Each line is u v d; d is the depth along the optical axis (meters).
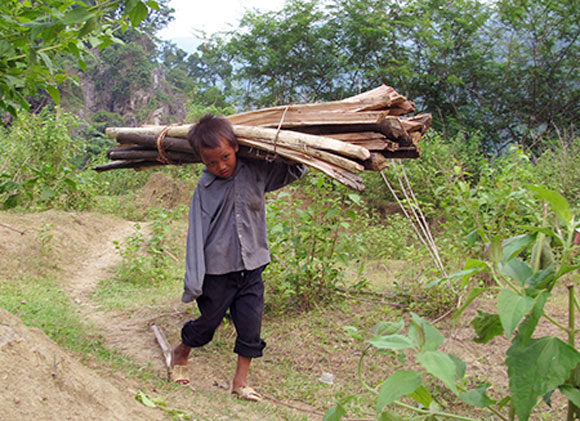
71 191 12.27
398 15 19.88
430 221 8.57
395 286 5.83
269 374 4.27
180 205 14.20
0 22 2.81
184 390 3.60
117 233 10.90
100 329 5.05
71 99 48.09
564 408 3.80
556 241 1.87
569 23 18.19
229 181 3.53
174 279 7.62
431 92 19.88
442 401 3.83
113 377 3.54
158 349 4.52
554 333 4.73
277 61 20.42
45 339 2.94
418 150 3.15
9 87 3.03
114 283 7.20
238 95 22.73
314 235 5.57
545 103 18.61
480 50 19.67
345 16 20.33
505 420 1.78
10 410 2.21
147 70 56.69
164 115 55.84
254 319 3.64
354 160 2.98
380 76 20.20
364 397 3.93
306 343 4.81
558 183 8.61
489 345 4.61
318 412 3.64
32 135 11.29
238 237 3.52
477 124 18.86
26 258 7.33
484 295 5.50
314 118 3.16
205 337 3.72
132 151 3.89
